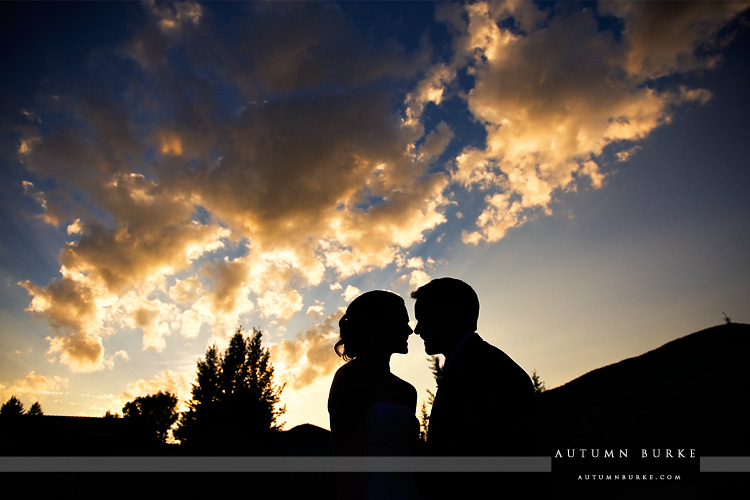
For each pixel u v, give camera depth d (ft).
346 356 10.02
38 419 76.33
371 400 8.80
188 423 81.30
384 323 9.75
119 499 62.03
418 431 9.04
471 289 8.50
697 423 23.79
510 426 6.75
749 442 20.97
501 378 7.12
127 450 76.79
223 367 86.79
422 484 7.72
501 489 6.51
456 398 7.24
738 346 32.48
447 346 8.32
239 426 79.46
